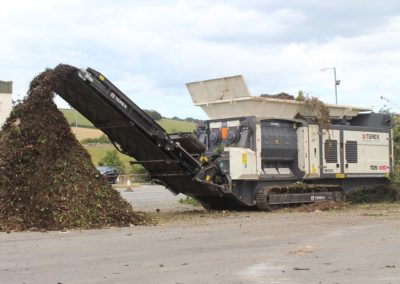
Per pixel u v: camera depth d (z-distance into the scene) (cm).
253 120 1800
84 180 1391
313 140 1939
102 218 1354
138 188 4094
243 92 1855
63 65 1408
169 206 2175
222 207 1911
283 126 1889
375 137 2159
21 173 1360
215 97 1930
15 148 1390
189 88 1995
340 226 1354
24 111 1418
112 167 4931
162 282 745
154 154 1652
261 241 1112
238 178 1750
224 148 1759
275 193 1822
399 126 2445
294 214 1681
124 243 1085
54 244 1070
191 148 1680
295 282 744
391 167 2217
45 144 1384
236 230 1290
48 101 1413
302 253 969
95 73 1436
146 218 1454
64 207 1322
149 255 953
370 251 984
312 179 1955
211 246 1049
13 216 1303
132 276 784
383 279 758
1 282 748
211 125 1897
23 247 1035
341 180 2062
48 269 834
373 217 1564
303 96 1989
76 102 1552
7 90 5484
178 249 1015
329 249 1009
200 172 1673
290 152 1895
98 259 916
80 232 1248
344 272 806
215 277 776
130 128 1568
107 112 1537
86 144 6794
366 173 2106
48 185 1342
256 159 1794
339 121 2153
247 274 796
